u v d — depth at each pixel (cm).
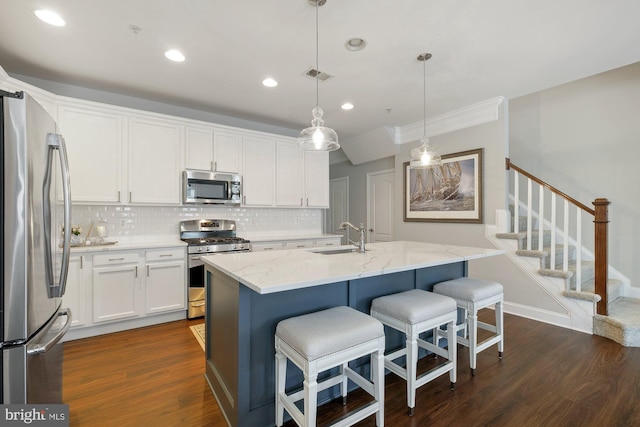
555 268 332
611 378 210
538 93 403
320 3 188
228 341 171
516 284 343
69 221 153
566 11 195
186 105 374
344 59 258
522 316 337
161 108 367
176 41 232
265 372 166
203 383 206
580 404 182
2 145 118
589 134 362
